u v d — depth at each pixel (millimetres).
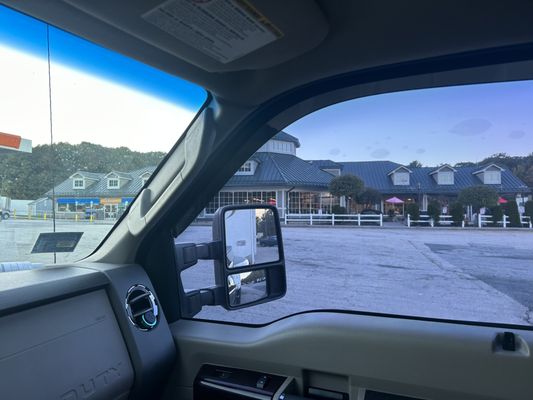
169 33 1211
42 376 1229
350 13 1195
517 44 1372
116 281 1621
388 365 1495
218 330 1843
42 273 1484
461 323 1530
